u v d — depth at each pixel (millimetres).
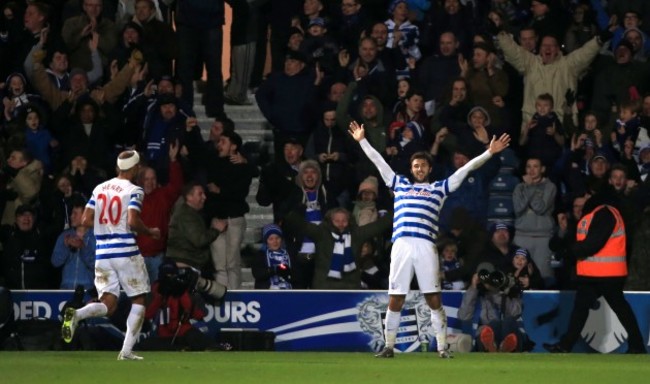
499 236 57812
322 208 62125
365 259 58875
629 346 52844
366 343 56031
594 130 63938
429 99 67188
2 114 66500
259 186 62969
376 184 60625
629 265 57406
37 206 60375
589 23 71688
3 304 54219
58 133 65312
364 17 71625
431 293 45281
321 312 56312
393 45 69312
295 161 63844
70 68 68625
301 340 56344
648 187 59281
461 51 70000
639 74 67625
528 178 60281
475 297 55000
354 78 67812
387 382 32906
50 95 65875
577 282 52875
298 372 36500
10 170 61156
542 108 64438
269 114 67375
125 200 42438
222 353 51062
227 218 60938
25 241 58938
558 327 55781
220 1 69375
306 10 70875
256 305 56500
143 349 53812
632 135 63938
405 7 69625
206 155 61938
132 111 65938
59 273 60031
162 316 53844
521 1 73688
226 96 73688
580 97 70125
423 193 44625
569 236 59625
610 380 34406
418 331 55625
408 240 44562
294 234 60406
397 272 44906
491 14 69875
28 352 50250
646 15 71875
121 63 68750
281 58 73062
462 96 64062
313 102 67062
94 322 55438
